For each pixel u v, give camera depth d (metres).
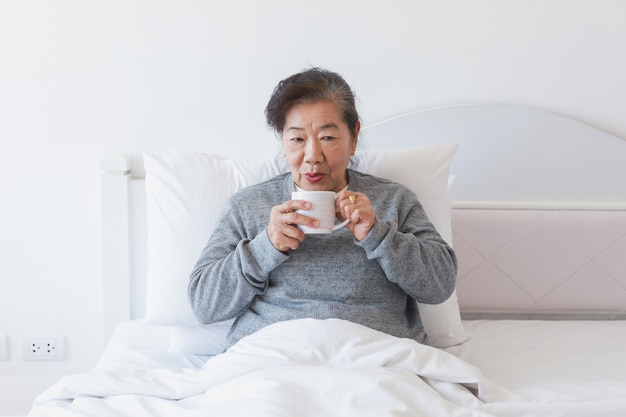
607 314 2.22
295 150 1.68
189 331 1.85
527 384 1.62
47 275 2.30
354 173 1.84
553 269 2.20
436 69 2.23
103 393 1.46
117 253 2.21
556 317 2.23
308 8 2.22
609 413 1.38
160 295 1.88
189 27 2.23
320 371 1.37
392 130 2.22
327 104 1.66
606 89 2.23
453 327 1.92
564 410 1.38
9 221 2.29
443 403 1.35
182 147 2.27
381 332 1.57
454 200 2.23
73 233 2.29
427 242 1.72
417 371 1.44
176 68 2.24
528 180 2.22
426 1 2.21
